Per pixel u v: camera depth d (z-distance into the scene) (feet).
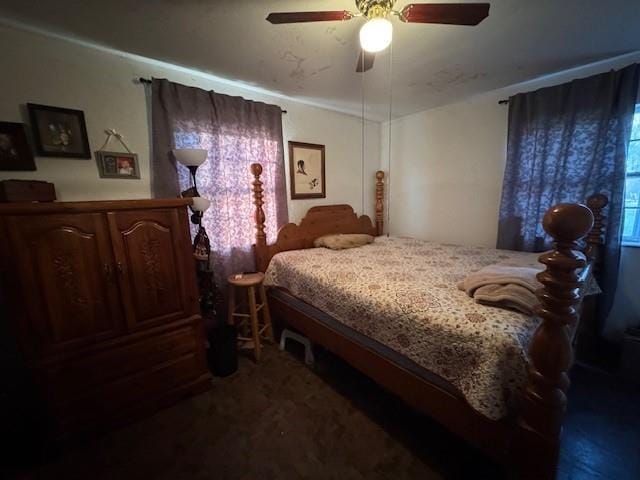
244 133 7.66
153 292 5.24
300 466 4.16
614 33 5.40
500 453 3.25
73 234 4.46
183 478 4.03
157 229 5.21
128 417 5.02
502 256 7.12
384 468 4.09
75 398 4.57
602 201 6.31
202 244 6.64
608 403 5.30
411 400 4.23
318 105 9.61
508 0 4.41
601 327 6.77
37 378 4.26
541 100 7.24
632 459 4.16
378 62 6.48
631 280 6.77
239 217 7.76
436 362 3.80
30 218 4.14
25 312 4.18
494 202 8.91
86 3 4.36
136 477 4.07
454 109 9.49
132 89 6.22
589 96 6.56
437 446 4.44
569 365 2.74
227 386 6.00
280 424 4.96
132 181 6.36
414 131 10.76
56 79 5.41
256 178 7.47
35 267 4.22
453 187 9.85
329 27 5.06
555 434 2.79
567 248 2.52
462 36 5.43
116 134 6.10
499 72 7.11
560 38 5.57
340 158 10.61
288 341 7.89
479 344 3.34
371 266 6.46
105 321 4.81
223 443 4.60
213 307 6.86
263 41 5.52
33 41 5.17
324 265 6.65
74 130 5.62
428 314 3.96
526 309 3.59
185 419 5.13
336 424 4.92
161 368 5.36
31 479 4.07
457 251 7.88
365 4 4.08
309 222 9.20
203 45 5.67
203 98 6.88
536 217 7.58
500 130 8.50
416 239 10.12
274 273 7.40
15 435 4.41
